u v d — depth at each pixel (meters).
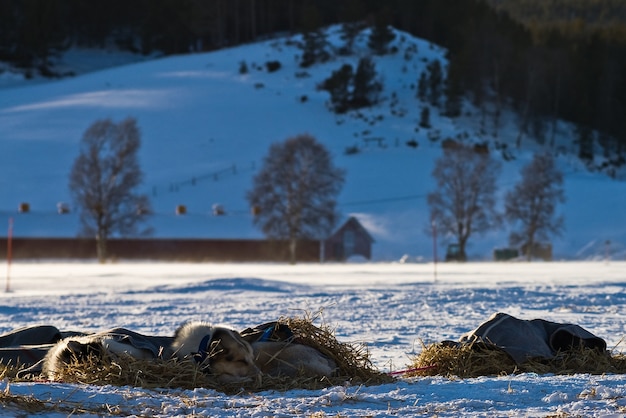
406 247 125.50
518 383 11.77
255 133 184.75
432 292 34.38
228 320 23.91
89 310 27.86
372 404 10.51
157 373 11.38
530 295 33.12
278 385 11.65
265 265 95.25
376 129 195.38
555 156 194.62
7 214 121.31
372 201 145.12
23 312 27.31
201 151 171.38
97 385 11.08
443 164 121.12
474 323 22.59
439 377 12.69
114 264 101.50
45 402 9.77
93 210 108.88
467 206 119.44
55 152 165.88
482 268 73.75
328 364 12.52
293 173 107.25
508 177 161.50
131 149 112.75
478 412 9.92
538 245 117.25
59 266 89.00
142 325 22.78
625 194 153.62
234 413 9.66
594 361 13.52
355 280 48.72
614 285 40.97
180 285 40.28
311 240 112.00
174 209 139.75
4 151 165.12
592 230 134.12
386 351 17.08
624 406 10.07
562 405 10.27
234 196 145.62
